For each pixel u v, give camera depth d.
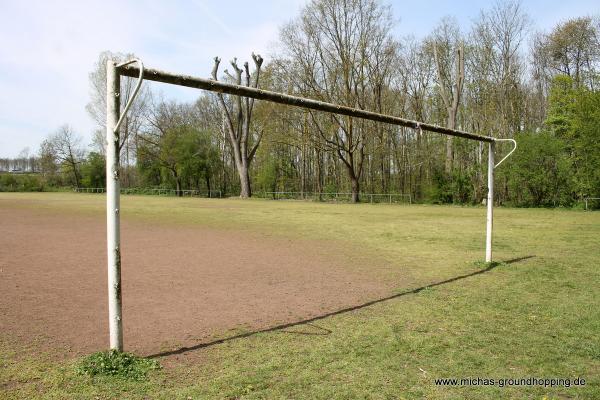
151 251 10.52
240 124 44.69
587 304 5.70
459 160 34.53
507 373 3.63
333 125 34.44
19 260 9.13
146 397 3.15
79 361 3.79
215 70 41.84
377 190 41.72
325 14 32.66
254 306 5.74
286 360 3.87
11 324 4.92
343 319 5.13
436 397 3.19
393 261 9.16
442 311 5.43
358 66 33.81
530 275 7.60
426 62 37.75
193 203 34.12
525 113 35.81
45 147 63.62
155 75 3.74
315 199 41.09
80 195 49.88
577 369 3.72
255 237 13.26
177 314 5.36
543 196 29.62
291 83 33.91
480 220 18.92
